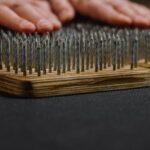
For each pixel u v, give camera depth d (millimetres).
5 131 255
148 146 232
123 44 378
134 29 487
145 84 364
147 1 758
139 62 398
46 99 324
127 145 233
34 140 240
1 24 449
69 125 265
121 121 274
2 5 467
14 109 299
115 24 529
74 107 304
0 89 347
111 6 553
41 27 425
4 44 381
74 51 369
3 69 366
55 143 235
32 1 530
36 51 351
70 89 337
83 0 571
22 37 381
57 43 356
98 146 231
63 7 542
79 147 230
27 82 326
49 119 277
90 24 539
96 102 317
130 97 332
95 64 359
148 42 398
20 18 441
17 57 350
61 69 365
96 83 345
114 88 352
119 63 372
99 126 264
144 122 272
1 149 230
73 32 435
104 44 372
